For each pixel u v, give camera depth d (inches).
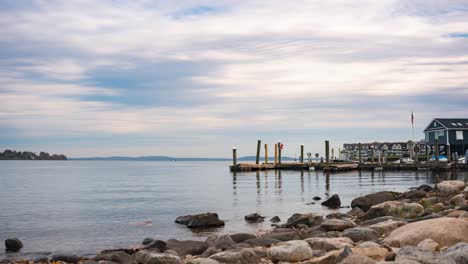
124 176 3221.0
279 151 3302.2
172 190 1823.3
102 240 785.6
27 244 759.1
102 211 1169.4
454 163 2768.2
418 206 753.0
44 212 1160.2
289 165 3203.7
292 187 1866.4
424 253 357.1
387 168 2920.8
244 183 2137.1
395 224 569.3
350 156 4938.5
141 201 1403.8
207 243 583.8
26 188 2039.9
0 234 850.8
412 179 2285.9
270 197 1476.4
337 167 2933.1
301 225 786.8
